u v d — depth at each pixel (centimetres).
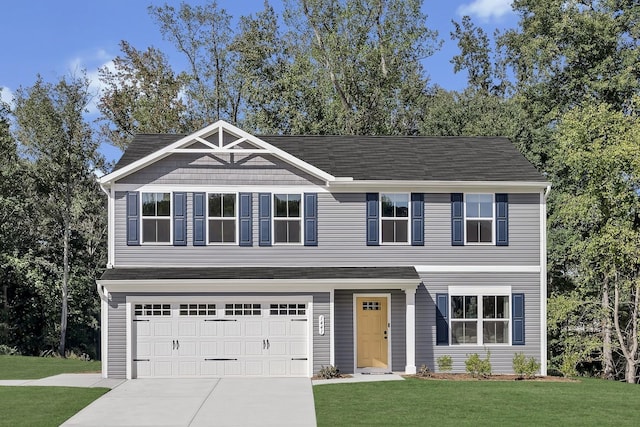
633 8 4144
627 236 3253
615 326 3469
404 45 4803
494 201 2859
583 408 2038
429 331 2803
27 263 4300
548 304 3575
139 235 2766
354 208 2838
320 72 4966
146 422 1864
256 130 4950
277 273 2711
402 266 2823
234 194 2808
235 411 1997
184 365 2647
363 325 2783
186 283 2612
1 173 4347
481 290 2830
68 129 4447
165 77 5153
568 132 3400
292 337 2667
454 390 2305
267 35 5103
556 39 4206
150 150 2959
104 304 2633
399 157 3028
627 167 3284
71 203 4691
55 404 2086
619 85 3950
